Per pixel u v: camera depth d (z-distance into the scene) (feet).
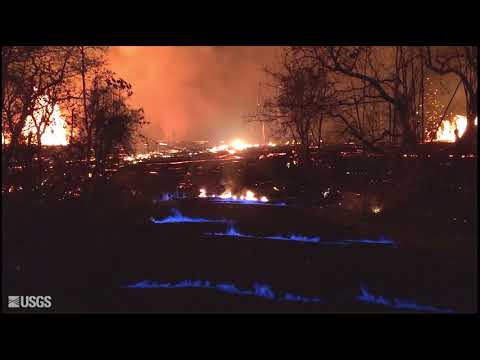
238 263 45.75
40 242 47.98
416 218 59.72
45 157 64.80
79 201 61.16
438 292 37.50
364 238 53.67
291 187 84.33
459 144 63.10
